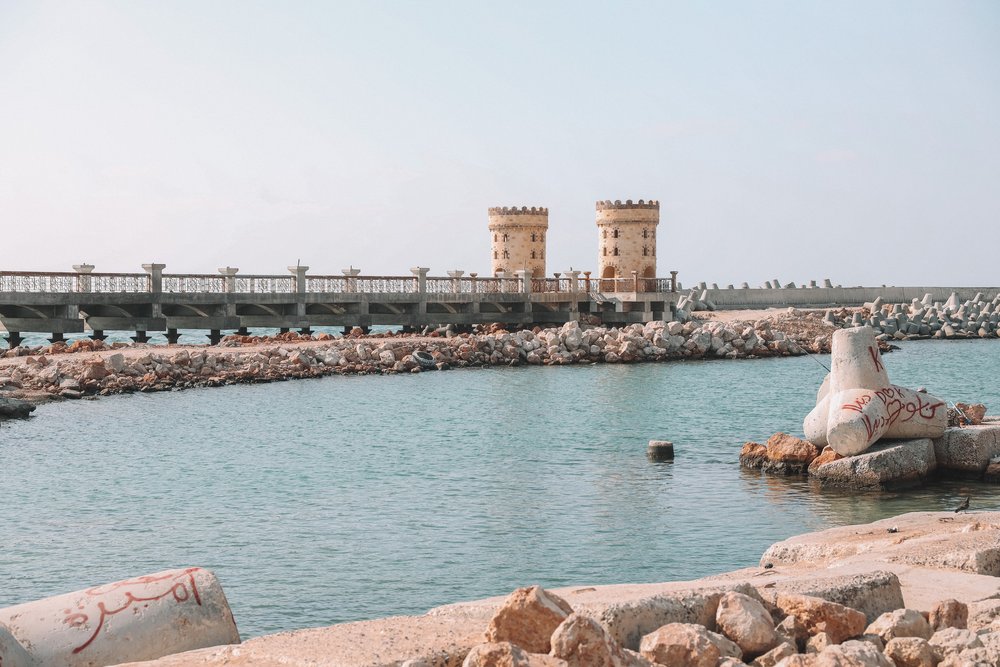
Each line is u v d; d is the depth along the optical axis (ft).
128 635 40.40
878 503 96.99
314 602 68.85
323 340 262.26
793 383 215.10
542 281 325.62
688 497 100.68
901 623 37.99
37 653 39.42
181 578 42.86
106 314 253.44
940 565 52.16
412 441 137.49
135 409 168.66
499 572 75.41
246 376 212.43
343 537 85.46
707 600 38.60
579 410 171.32
